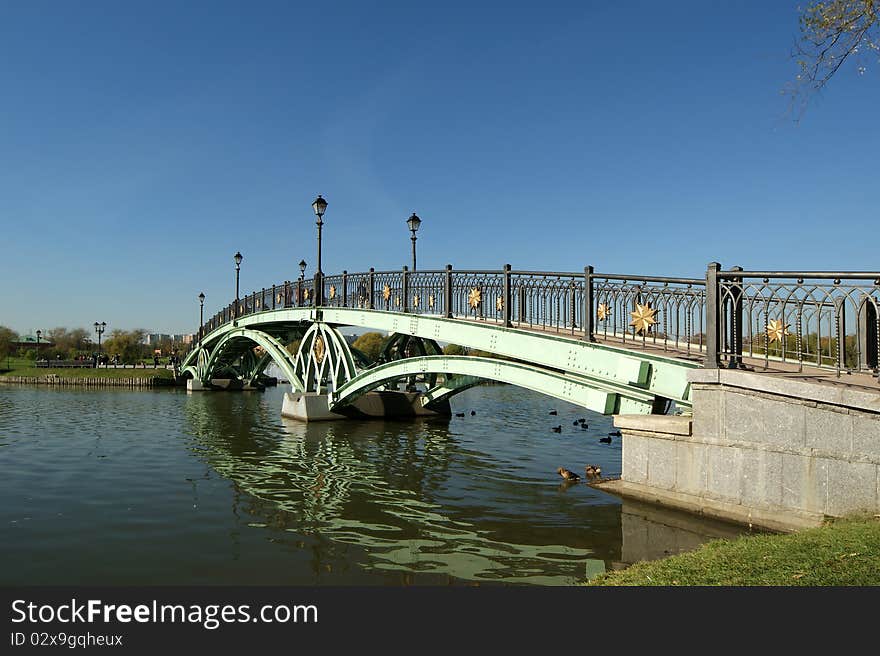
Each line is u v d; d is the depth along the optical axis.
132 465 17.80
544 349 14.44
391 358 28.53
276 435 24.83
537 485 14.79
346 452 20.36
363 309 23.67
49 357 95.75
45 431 26.25
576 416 33.66
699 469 10.03
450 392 29.52
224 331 43.88
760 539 7.26
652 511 10.63
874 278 8.31
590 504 12.54
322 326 27.86
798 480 8.66
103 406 39.91
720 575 6.02
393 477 15.95
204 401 45.06
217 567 8.84
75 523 11.32
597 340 13.23
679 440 10.38
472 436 24.58
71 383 67.62
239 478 15.84
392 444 22.27
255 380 59.38
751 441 9.28
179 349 114.56
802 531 7.51
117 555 9.40
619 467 17.36
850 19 9.76
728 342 10.02
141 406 40.03
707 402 9.98
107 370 74.25
